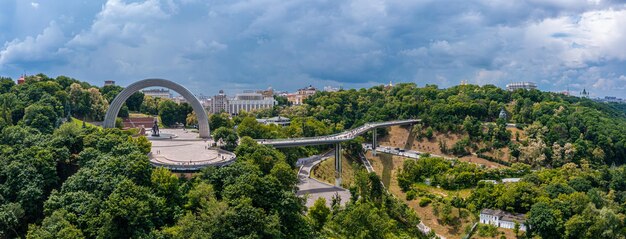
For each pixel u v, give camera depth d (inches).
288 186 6195.9
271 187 5285.4
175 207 5236.2
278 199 5255.9
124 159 5693.9
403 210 7313.0
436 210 7780.5
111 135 6845.5
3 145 6609.3
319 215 6087.6
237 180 5482.3
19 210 4958.2
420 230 7229.3
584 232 6205.7
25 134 7091.5
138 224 4584.2
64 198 5014.8
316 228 5871.1
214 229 4382.4
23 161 5620.1
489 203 7534.5
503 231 6894.7
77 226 4672.7
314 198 7701.8
